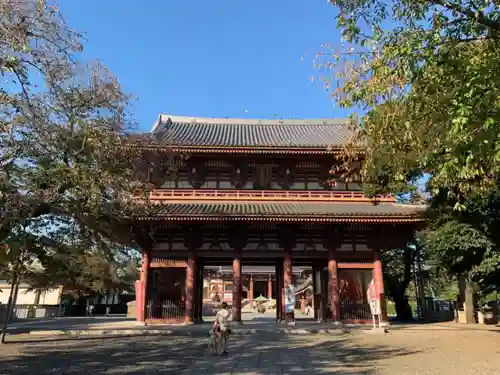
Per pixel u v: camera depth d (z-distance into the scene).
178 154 28.33
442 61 9.73
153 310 29.69
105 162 15.31
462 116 8.43
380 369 14.08
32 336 25.02
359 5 10.95
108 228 16.67
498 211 21.72
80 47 13.22
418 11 10.11
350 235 31.11
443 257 27.70
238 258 30.42
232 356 17.11
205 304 56.78
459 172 10.59
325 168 33.12
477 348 19.38
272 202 31.75
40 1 11.38
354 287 30.45
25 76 11.77
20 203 11.82
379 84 11.02
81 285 42.91
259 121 45.31
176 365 15.15
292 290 29.72
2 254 12.05
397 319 44.41
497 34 9.87
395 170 14.11
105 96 15.54
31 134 13.04
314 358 16.52
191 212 27.75
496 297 43.81
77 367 14.71
